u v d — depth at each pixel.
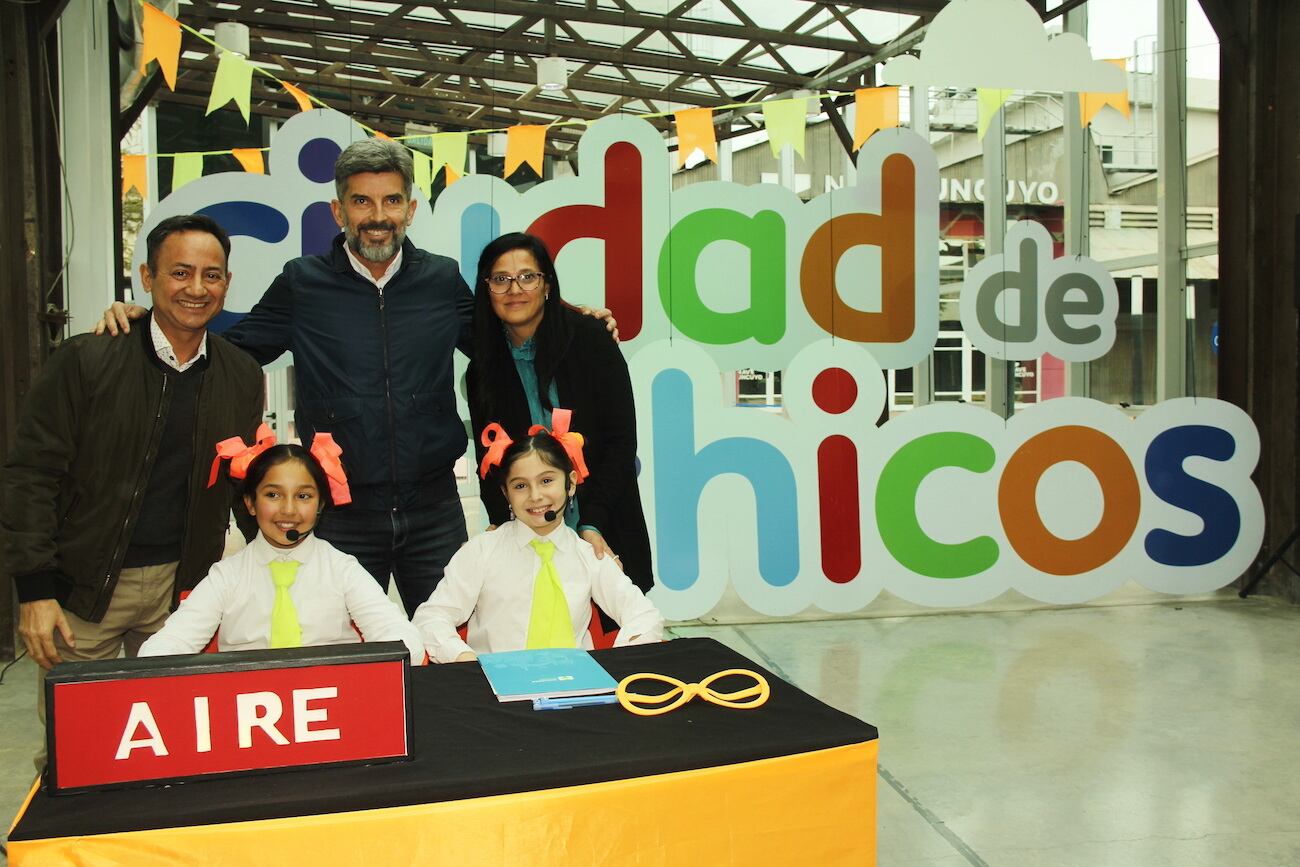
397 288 2.39
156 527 2.07
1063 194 6.47
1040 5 6.35
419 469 2.40
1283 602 4.81
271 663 1.21
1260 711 3.27
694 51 7.17
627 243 4.14
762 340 4.24
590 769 1.23
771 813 1.30
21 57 3.96
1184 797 2.61
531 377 2.43
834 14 6.52
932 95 7.18
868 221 4.30
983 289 4.39
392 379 2.37
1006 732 3.07
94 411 1.96
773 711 1.45
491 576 2.12
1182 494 4.57
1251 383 4.89
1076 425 4.45
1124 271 6.31
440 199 4.02
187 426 2.07
